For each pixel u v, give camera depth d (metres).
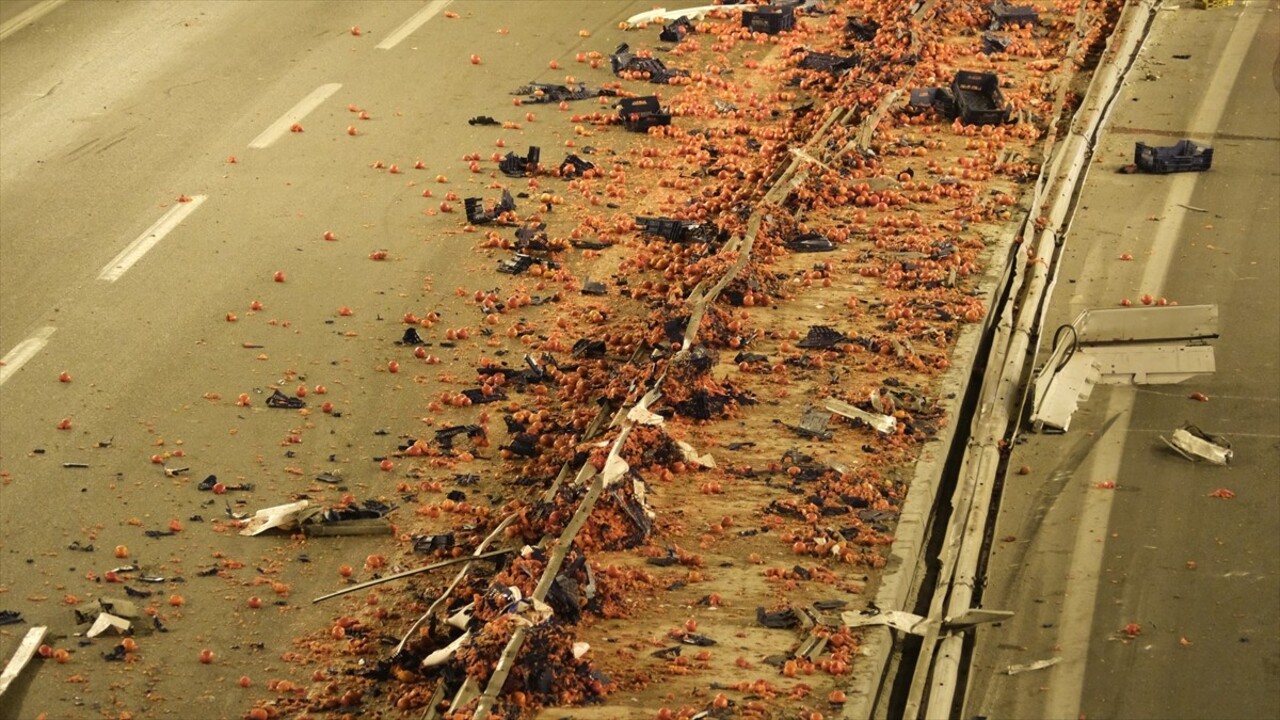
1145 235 48.06
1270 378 40.31
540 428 37.44
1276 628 31.75
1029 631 31.84
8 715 28.59
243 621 31.27
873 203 47.97
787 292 42.78
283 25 65.62
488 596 30.05
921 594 32.34
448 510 34.69
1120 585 33.06
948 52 60.09
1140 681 30.45
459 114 56.53
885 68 57.78
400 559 33.16
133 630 30.78
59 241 46.75
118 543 33.31
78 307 43.00
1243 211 49.41
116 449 36.59
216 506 34.69
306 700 29.20
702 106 56.81
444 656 29.42
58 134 54.47
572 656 28.81
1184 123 55.91
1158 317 40.06
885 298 42.44
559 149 53.62
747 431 36.59
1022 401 38.97
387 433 37.59
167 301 43.41
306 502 34.62
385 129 55.19
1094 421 38.59
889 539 32.81
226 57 61.84
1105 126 55.47
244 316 42.72
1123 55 60.81
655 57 61.75
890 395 37.47
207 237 47.16
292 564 33.00
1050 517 35.28
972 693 30.20
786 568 31.92
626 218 48.22
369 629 31.12
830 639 29.66
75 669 29.75
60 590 31.81
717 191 50.00
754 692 28.34
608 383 38.88
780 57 61.91
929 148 52.06
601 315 42.88
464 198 50.00
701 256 44.91
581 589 30.66
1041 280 44.47
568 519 32.69
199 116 56.12
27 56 61.50
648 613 30.66
